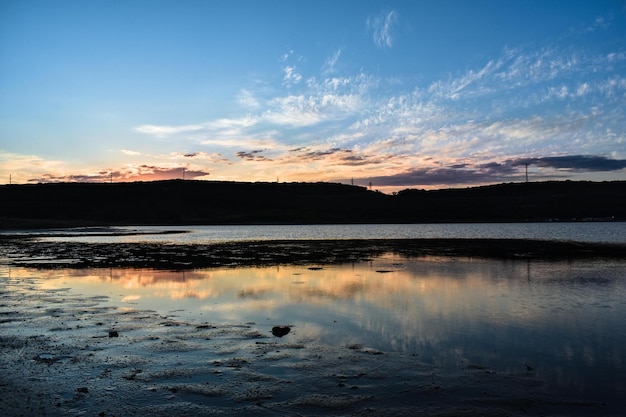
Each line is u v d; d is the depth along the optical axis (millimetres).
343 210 167625
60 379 7133
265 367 7762
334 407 6195
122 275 19250
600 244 39531
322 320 11211
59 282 17172
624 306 12828
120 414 5965
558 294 14695
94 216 146375
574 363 8023
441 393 6684
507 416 5977
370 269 21391
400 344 9172
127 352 8523
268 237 56219
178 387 6855
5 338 9359
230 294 14773
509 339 9547
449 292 15070
